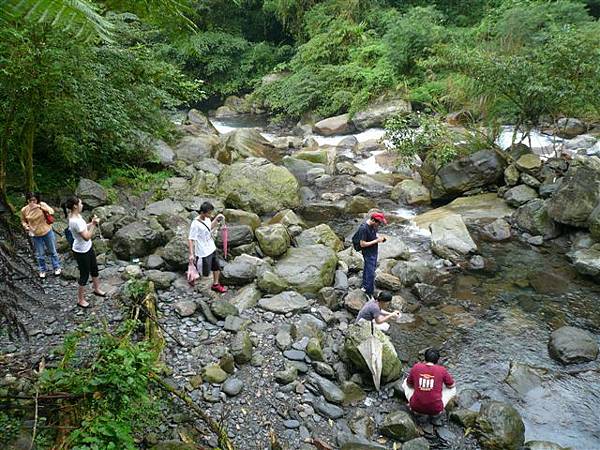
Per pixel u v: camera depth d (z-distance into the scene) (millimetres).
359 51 21906
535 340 7441
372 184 13914
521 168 12062
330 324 7637
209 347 6625
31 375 5258
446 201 12844
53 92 8922
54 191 11125
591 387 6488
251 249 9414
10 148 10164
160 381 5312
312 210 12539
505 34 17688
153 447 4629
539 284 8953
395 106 19125
